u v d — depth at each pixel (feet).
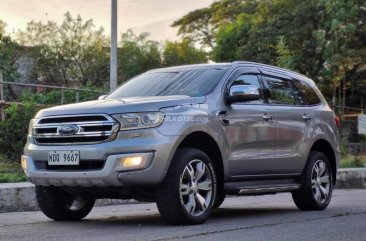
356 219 24.57
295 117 27.25
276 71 27.84
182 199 21.27
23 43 124.47
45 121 21.89
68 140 21.22
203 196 22.30
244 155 24.09
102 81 125.70
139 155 20.29
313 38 103.14
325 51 100.73
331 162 30.17
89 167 20.74
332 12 99.35
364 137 75.05
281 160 26.05
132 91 24.91
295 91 28.45
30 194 29.50
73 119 21.22
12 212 28.48
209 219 24.31
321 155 28.86
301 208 28.60
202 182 22.12
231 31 135.95
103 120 20.62
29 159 22.20
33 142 22.29
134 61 130.11
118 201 32.83
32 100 46.75
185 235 19.45
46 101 49.93
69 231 20.83
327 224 22.85
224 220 23.94
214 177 22.56
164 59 138.92
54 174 21.30
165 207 21.07
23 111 42.22
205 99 22.85
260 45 109.29
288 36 104.99
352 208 29.60
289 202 33.91
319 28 103.14
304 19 104.37
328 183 29.30
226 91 23.86
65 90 48.24
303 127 27.66
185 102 22.00
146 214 27.20
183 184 21.38
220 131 22.89
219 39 137.08
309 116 28.27
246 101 23.86
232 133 23.49
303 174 27.91
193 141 22.49
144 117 20.68
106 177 20.27
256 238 19.04
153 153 20.43
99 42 127.85
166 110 21.13
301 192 27.96
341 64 102.32
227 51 134.92
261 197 37.47
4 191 28.60
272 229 21.22
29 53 122.93
